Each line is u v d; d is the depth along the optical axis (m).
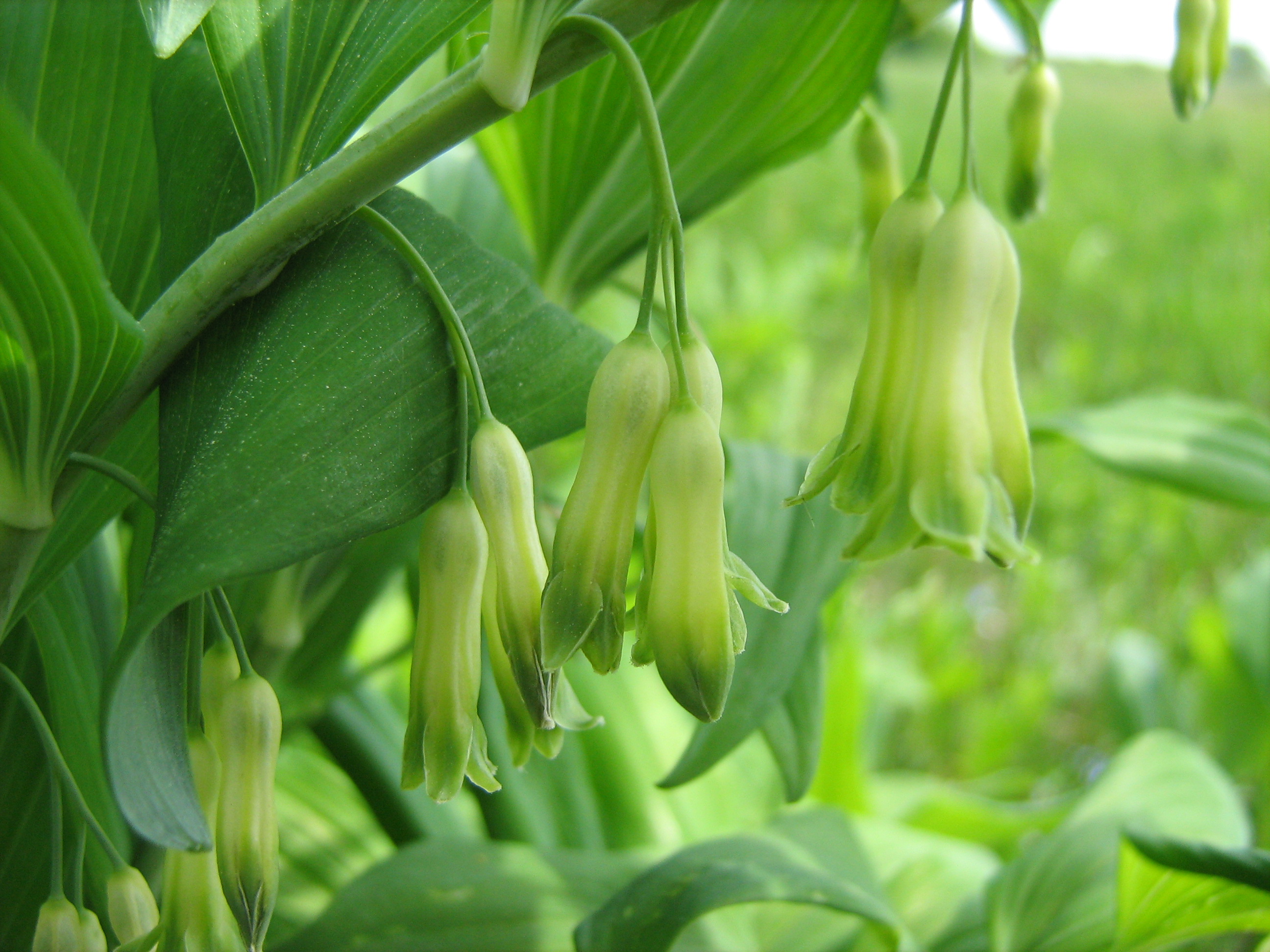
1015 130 0.14
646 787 0.21
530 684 0.10
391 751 0.19
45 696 0.13
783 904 0.17
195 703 0.10
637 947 0.13
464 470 0.10
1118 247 0.90
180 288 0.10
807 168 1.03
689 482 0.09
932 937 0.18
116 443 0.12
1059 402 0.57
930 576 0.47
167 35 0.10
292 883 0.19
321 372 0.10
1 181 0.08
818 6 0.14
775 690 0.13
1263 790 0.30
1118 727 0.32
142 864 0.14
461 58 0.13
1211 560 0.47
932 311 0.09
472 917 0.16
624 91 0.14
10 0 0.11
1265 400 0.62
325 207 0.10
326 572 0.16
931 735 0.38
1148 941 0.15
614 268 0.16
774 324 0.47
